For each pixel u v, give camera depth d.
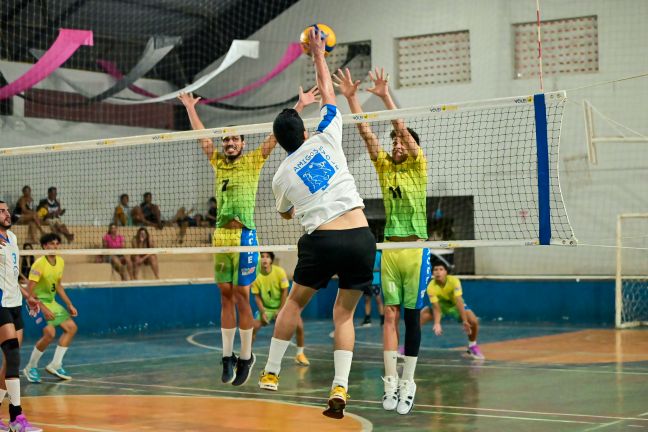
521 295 17.75
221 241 7.69
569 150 17.77
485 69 18.66
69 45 16.48
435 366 10.62
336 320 5.24
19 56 18.14
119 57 20.03
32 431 6.63
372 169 17.50
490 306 18.11
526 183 16.41
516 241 6.66
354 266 5.11
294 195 5.18
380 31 19.88
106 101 18.44
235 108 20.84
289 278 19.66
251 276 7.68
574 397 8.02
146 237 17.59
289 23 20.70
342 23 20.30
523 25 18.48
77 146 8.53
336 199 5.14
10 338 6.80
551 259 17.95
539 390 8.51
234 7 20.72
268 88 20.89
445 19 19.14
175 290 17.55
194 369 10.84
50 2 18.47
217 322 18.41
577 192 17.70
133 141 8.15
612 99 17.44
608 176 17.44
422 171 7.11
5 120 17.92
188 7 20.08
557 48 18.12
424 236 7.12
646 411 7.18
